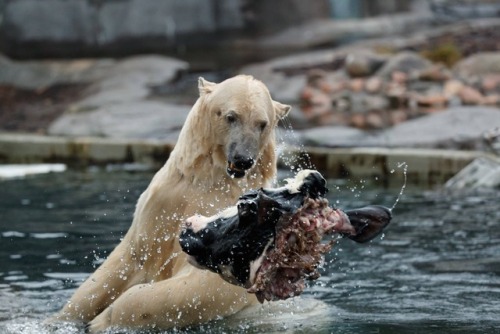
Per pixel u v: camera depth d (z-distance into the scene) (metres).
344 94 19.89
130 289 7.07
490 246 9.87
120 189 13.08
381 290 8.42
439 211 11.59
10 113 19.45
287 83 21.05
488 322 7.32
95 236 10.35
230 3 29.98
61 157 15.77
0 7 27.47
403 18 30.75
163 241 7.31
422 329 7.13
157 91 20.70
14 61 25.27
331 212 5.57
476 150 14.67
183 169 7.25
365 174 14.12
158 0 29.44
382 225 5.68
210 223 5.80
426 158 13.76
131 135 16.45
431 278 8.76
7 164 15.97
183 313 6.89
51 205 11.99
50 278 8.86
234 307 7.10
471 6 32.03
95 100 19.58
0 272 9.02
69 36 28.17
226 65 24.14
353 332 7.02
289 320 7.33
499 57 21.34
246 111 7.01
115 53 27.28
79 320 7.48
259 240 5.56
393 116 17.84
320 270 9.17
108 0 28.88
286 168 14.38
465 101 18.84
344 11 31.61
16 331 7.28
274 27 30.06
